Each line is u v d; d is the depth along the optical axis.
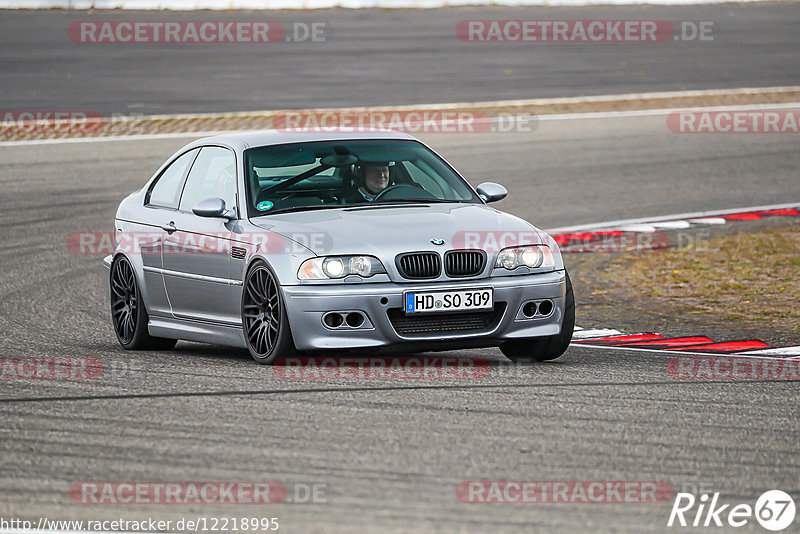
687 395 19.08
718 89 81.25
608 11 128.62
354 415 17.42
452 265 21.09
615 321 29.16
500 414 17.55
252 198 22.97
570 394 19.05
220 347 25.59
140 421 17.16
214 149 24.89
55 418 17.41
